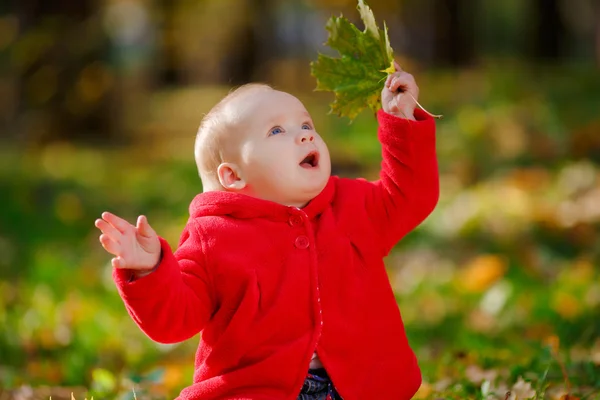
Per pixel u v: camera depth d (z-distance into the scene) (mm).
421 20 32469
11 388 5883
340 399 3596
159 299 3301
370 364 3609
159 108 30812
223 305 3525
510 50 35875
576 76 20422
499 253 9734
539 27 32531
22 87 20688
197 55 34656
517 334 6977
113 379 5465
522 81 18875
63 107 21125
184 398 3541
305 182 3639
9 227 13000
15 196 14945
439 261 9891
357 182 3898
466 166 13531
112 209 14398
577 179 11719
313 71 4000
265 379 3441
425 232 10867
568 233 10000
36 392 5676
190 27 29578
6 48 20359
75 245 11773
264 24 33531
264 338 3471
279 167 3623
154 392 5562
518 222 10320
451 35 32125
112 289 9047
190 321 3447
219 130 3748
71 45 20766
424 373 5559
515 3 38219
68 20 20688
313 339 3484
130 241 3273
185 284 3457
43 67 20703
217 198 3650
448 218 11047
